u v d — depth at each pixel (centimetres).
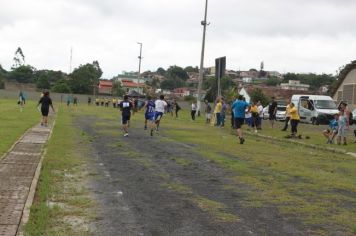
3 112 3603
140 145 1739
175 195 903
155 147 1689
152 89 13738
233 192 945
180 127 2880
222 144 1878
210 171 1188
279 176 1151
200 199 872
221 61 3225
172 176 1105
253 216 765
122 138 1988
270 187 1004
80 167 1184
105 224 696
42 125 2481
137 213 764
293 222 737
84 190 919
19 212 721
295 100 4059
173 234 657
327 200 901
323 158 1578
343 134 2069
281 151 1730
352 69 4678
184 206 817
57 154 1372
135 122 3253
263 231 684
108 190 930
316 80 13600
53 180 1001
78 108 5884
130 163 1287
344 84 4825
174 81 16488
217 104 3206
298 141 2175
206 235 656
